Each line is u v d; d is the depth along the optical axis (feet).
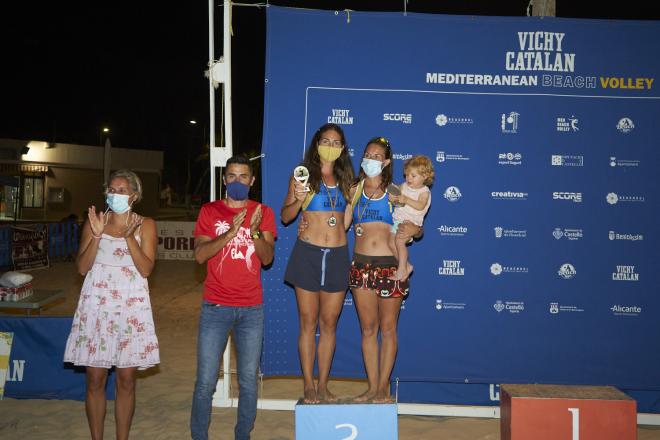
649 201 17.72
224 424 16.92
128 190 13.70
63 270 49.19
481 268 17.94
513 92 17.83
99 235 13.33
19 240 47.70
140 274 13.94
